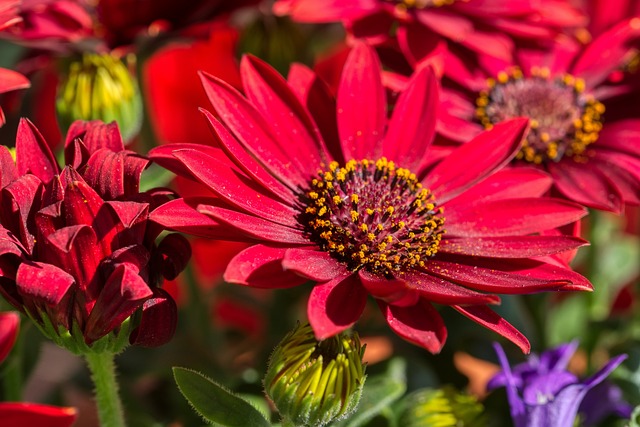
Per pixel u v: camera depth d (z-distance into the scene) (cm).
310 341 17
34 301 16
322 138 19
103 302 16
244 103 18
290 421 17
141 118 22
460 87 22
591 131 21
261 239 17
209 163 17
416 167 19
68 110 21
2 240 16
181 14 22
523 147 21
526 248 18
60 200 16
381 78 19
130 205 16
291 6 21
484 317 17
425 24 21
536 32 21
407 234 18
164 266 17
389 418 20
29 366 22
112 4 21
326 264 17
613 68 22
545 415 19
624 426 21
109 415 18
